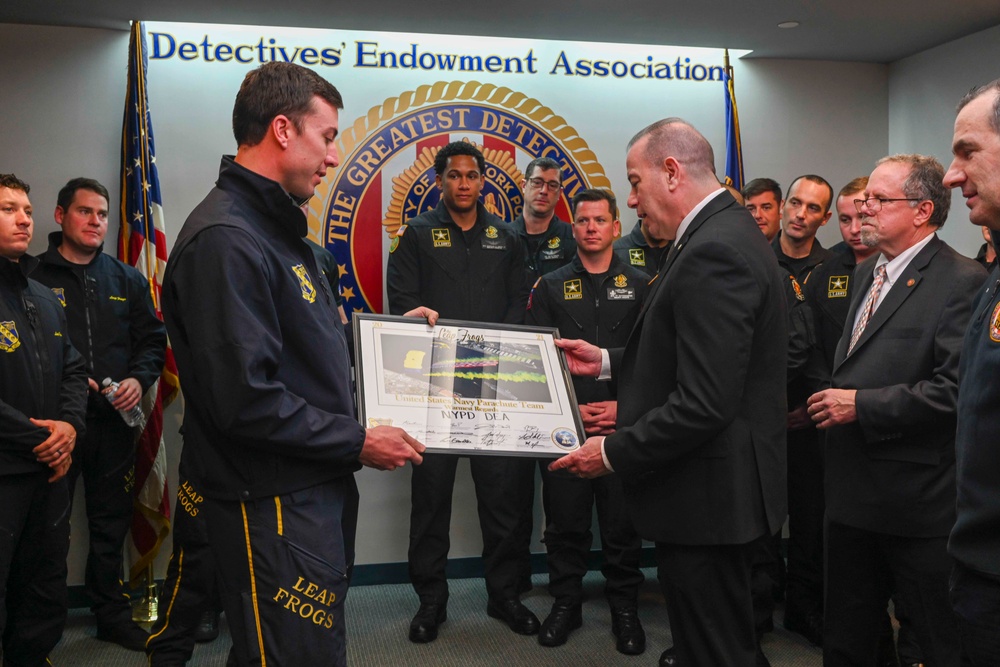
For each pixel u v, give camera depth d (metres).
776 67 4.50
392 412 2.27
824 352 3.41
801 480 3.46
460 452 2.23
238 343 1.64
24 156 3.80
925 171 2.42
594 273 3.64
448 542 3.61
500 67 4.21
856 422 2.40
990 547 1.54
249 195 1.77
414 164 4.14
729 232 1.98
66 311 3.50
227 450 1.73
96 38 3.84
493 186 4.23
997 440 1.52
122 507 3.56
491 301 3.76
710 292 1.91
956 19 3.83
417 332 2.49
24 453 2.66
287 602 1.70
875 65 4.61
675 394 1.95
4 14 3.64
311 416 1.72
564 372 2.56
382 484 4.13
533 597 3.94
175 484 3.91
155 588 3.79
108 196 3.68
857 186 3.37
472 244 3.78
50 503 2.81
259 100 1.79
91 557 3.51
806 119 4.54
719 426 1.90
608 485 3.46
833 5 3.62
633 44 4.29
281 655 1.70
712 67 4.41
